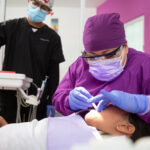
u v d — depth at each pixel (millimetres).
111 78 1139
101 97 972
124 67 1156
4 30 2125
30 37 2125
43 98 2166
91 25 1087
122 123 862
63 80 1369
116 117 895
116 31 1077
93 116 926
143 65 1118
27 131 761
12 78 1474
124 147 337
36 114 2139
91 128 819
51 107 2105
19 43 2100
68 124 801
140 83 1115
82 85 1229
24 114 2061
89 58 1154
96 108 982
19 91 1715
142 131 857
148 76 1077
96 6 4223
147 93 1086
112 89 1110
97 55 1100
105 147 336
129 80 1113
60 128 765
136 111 909
